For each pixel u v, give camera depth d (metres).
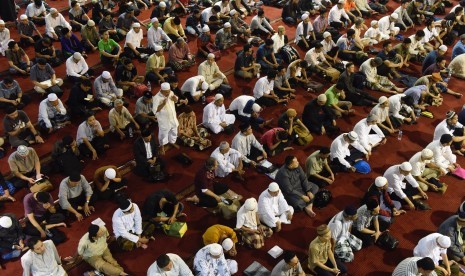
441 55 11.77
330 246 6.75
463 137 9.38
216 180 8.59
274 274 6.37
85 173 8.66
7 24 13.60
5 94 9.88
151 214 7.36
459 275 7.01
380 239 7.48
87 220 7.68
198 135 9.42
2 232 6.84
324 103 9.68
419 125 10.42
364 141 9.14
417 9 14.81
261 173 8.80
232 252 7.14
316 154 8.45
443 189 8.56
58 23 12.90
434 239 6.75
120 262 7.07
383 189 7.72
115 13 14.55
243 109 9.91
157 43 12.46
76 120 9.98
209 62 10.77
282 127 9.48
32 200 7.12
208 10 13.89
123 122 9.38
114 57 11.83
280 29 12.44
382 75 11.89
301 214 8.02
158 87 11.15
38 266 6.30
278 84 10.84
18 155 7.95
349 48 12.77
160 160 8.59
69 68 10.84
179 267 6.32
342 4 14.23
